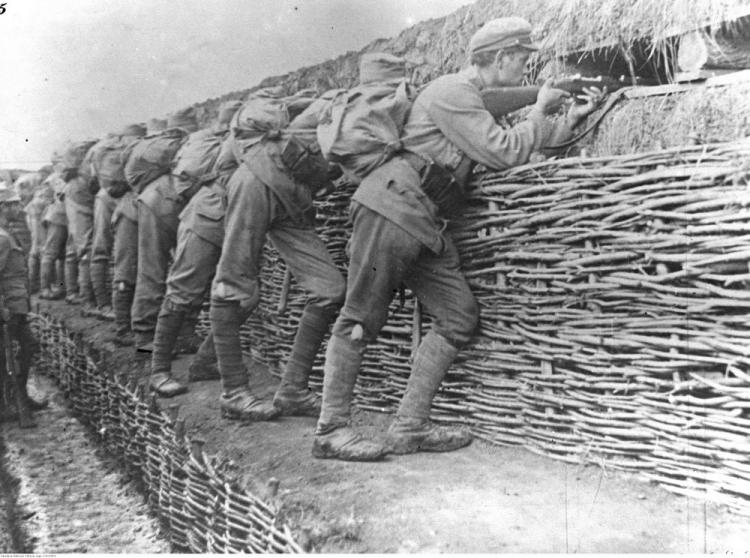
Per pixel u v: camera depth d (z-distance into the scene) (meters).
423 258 3.32
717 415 2.71
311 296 3.99
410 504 2.77
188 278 4.73
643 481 2.93
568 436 3.16
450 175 3.31
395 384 3.91
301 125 3.99
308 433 3.75
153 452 4.44
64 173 7.21
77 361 6.30
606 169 2.99
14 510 4.56
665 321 2.82
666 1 3.08
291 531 2.62
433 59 4.39
